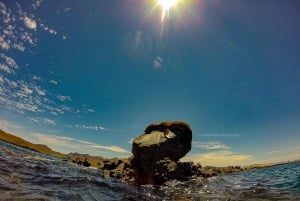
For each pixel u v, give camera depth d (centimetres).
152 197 1041
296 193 973
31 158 2102
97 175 1622
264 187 1214
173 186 1416
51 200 710
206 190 1234
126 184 1385
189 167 1911
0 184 795
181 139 1945
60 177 1193
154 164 1695
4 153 1847
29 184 891
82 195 870
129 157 2014
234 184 1459
